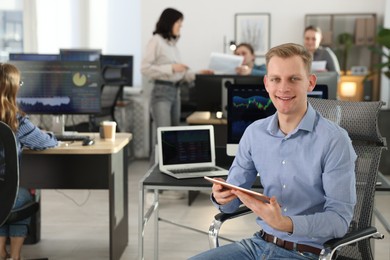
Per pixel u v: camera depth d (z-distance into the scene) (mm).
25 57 6066
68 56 7371
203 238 4762
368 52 8219
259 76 5598
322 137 2473
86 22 8500
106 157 4137
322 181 2471
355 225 2738
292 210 2543
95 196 6090
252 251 2609
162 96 6453
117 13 8570
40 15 8438
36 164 4156
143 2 8336
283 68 2436
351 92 8047
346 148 2439
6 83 3547
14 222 3584
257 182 3277
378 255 4344
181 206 5703
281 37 8312
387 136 6926
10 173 3264
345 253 2795
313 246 2502
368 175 2771
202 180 3420
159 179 3438
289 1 8250
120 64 7719
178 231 4930
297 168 2518
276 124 2615
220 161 3980
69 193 6203
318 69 6574
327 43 8172
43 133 3789
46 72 4426
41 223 5152
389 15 7965
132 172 7293
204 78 5723
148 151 8258
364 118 2824
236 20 8312
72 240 4723
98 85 4438
